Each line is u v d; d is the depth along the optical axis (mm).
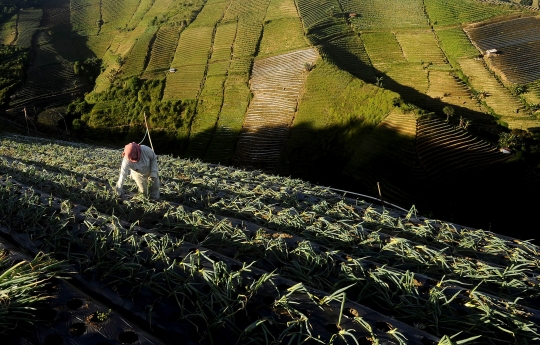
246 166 38438
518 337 2762
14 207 4457
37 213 4230
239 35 58156
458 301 3215
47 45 65562
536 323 2961
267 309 2850
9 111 48531
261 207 5848
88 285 3066
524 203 29031
